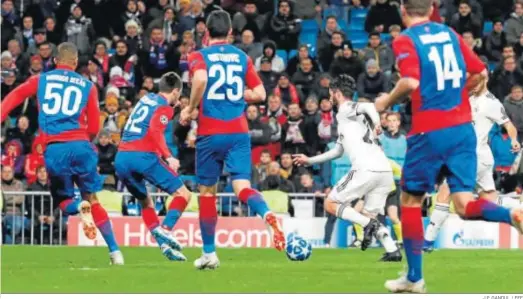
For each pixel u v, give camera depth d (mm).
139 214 44344
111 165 47781
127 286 23188
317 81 52406
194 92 25844
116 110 49531
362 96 51344
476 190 33594
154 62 54500
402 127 50750
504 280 24828
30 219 44594
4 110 28891
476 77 20875
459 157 20375
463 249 40062
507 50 52469
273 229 25750
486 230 42219
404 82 19875
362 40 61406
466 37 54688
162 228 31562
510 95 48875
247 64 26609
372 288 22734
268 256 34688
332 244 42469
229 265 29609
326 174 47438
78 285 23469
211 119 26328
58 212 44594
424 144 20328
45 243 44719
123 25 59031
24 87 29047
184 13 56094
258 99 26594
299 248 28969
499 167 46312
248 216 44438
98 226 29828
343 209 32125
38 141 47625
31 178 47500
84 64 55406
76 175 29406
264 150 45906
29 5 58094
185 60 54375
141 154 31484
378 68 51406
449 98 20297
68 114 29016
